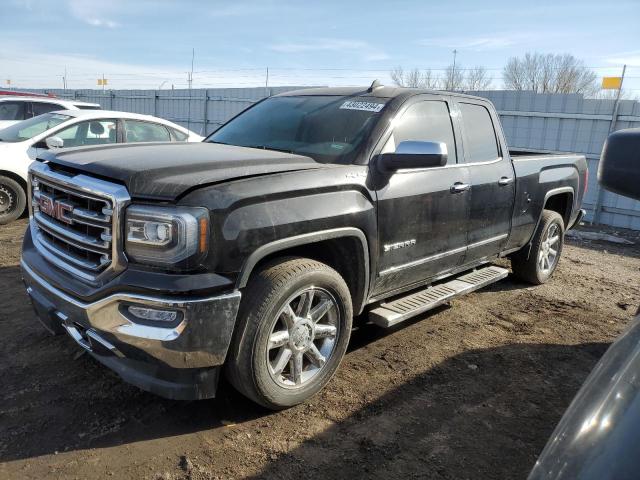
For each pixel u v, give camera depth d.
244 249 2.67
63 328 3.04
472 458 2.81
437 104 4.19
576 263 7.35
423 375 3.67
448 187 3.99
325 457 2.74
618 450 1.03
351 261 3.39
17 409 2.98
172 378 2.67
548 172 5.45
